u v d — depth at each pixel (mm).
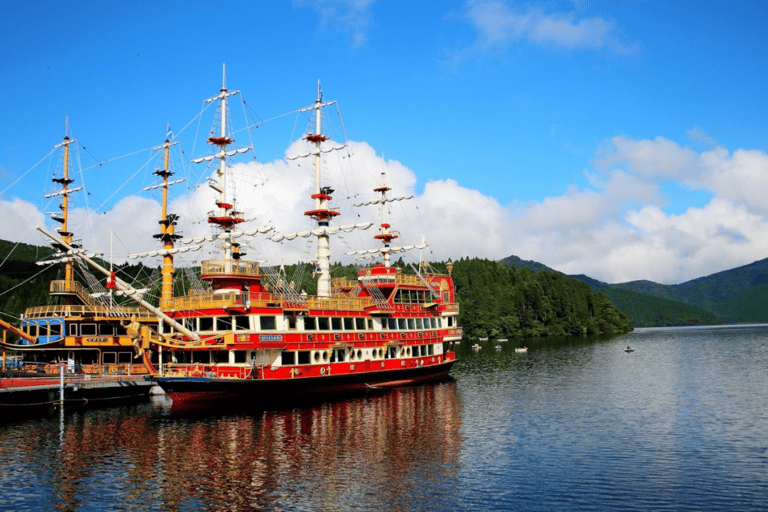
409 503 32906
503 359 121938
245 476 37688
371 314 77312
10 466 40094
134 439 47188
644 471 38375
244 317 62594
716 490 34750
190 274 76625
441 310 91625
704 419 54219
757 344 159250
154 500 33719
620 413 57656
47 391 60219
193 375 61562
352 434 48719
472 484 35938
